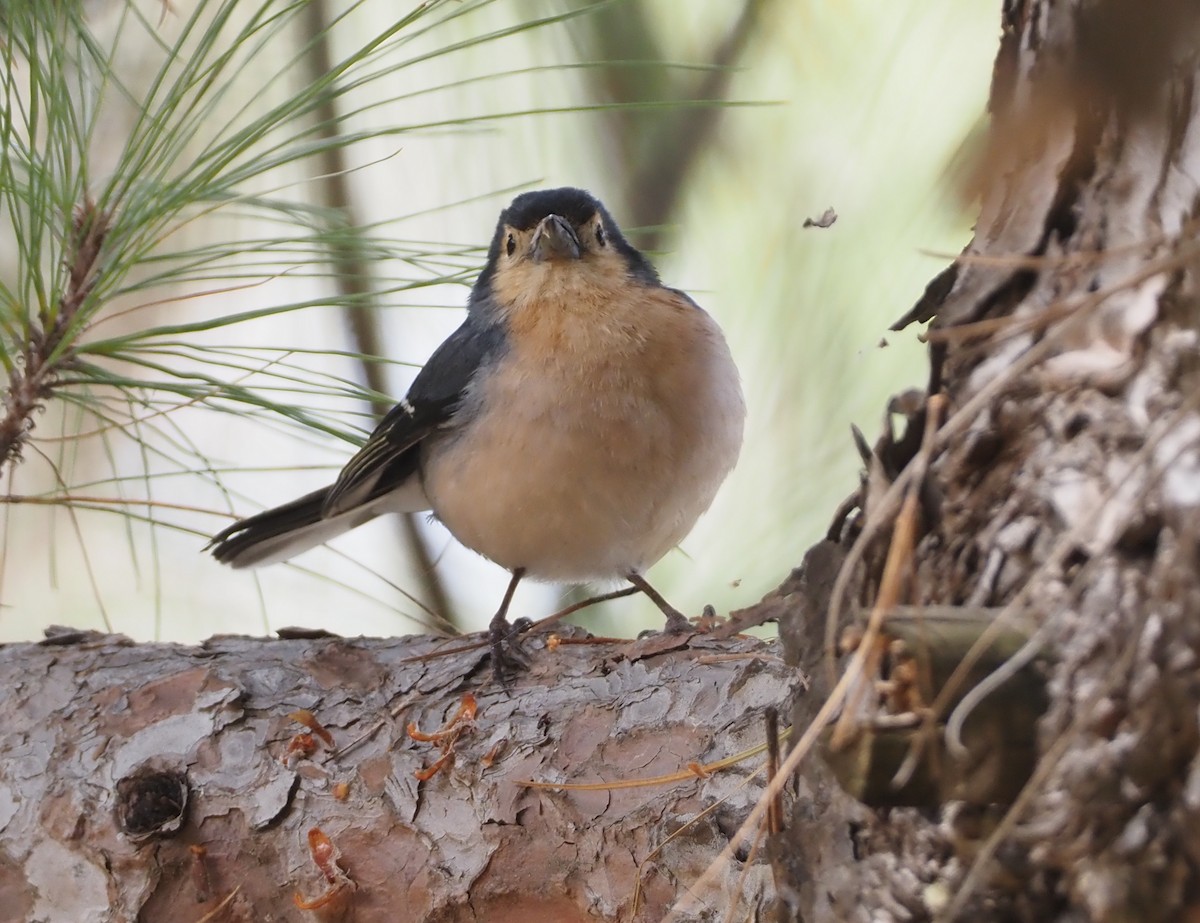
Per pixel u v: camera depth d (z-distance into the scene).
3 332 4.09
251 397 4.09
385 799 4.07
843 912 4.02
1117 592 3.62
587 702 4.07
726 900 4.05
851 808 4.02
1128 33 4.00
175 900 4.07
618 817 4.06
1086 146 4.02
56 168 4.09
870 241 4.15
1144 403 3.82
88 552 4.20
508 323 4.14
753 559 4.14
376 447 4.16
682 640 4.08
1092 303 3.58
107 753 4.07
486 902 4.07
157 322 4.16
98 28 4.14
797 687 4.05
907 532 3.74
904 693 3.67
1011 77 4.04
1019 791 3.65
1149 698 3.50
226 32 4.15
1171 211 4.02
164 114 4.08
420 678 4.08
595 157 4.18
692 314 4.14
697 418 4.14
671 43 4.18
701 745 4.07
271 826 4.07
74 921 4.07
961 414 3.67
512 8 4.18
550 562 4.15
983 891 3.75
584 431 4.13
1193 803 3.46
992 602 3.94
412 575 4.19
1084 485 3.84
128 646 4.09
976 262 3.93
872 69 4.16
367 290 4.16
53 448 4.17
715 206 4.18
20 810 4.07
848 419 4.14
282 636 4.09
